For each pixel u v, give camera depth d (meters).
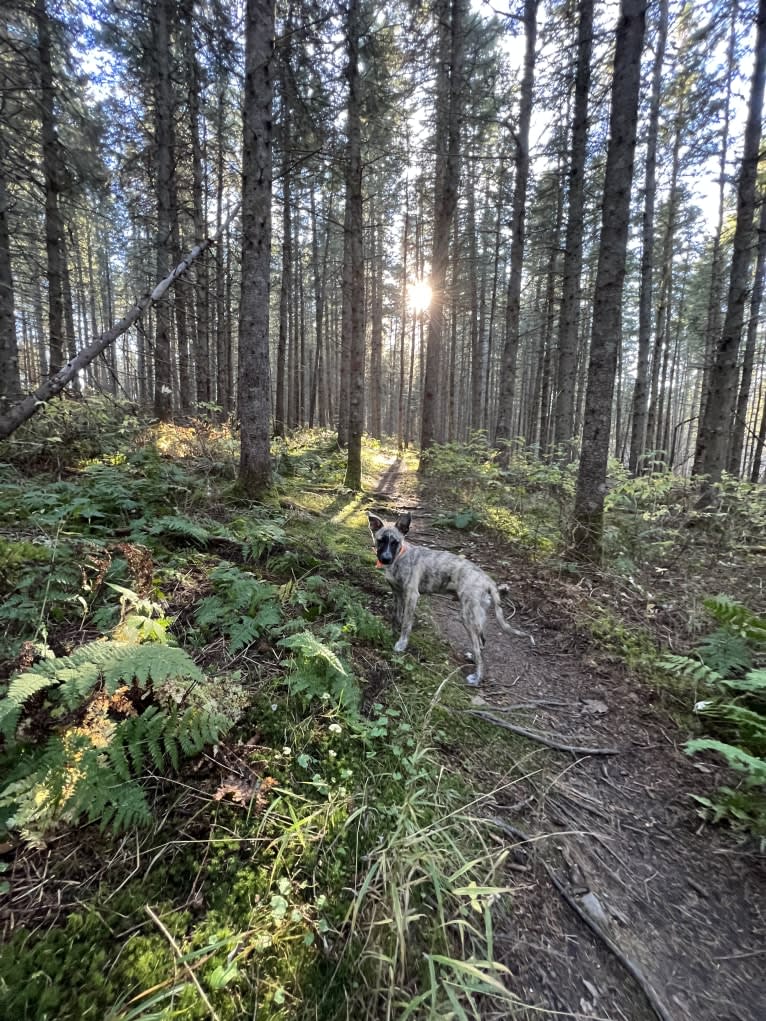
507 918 2.18
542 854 2.54
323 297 26.30
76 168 10.43
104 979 1.61
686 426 40.88
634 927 2.25
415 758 2.66
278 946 1.81
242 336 6.94
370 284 29.95
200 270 13.69
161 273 10.61
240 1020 1.59
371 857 2.20
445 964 1.87
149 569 3.30
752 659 4.10
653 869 2.55
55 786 1.92
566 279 12.89
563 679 4.23
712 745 2.88
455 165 12.57
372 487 11.46
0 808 2.03
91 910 1.81
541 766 3.16
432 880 2.14
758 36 8.46
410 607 4.16
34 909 1.79
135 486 5.48
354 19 9.34
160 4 10.22
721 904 2.40
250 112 6.39
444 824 2.49
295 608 4.05
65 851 2.00
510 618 5.35
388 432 47.56
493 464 11.30
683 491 8.84
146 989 1.60
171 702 2.55
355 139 9.66
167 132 11.78
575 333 13.71
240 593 3.66
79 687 2.12
